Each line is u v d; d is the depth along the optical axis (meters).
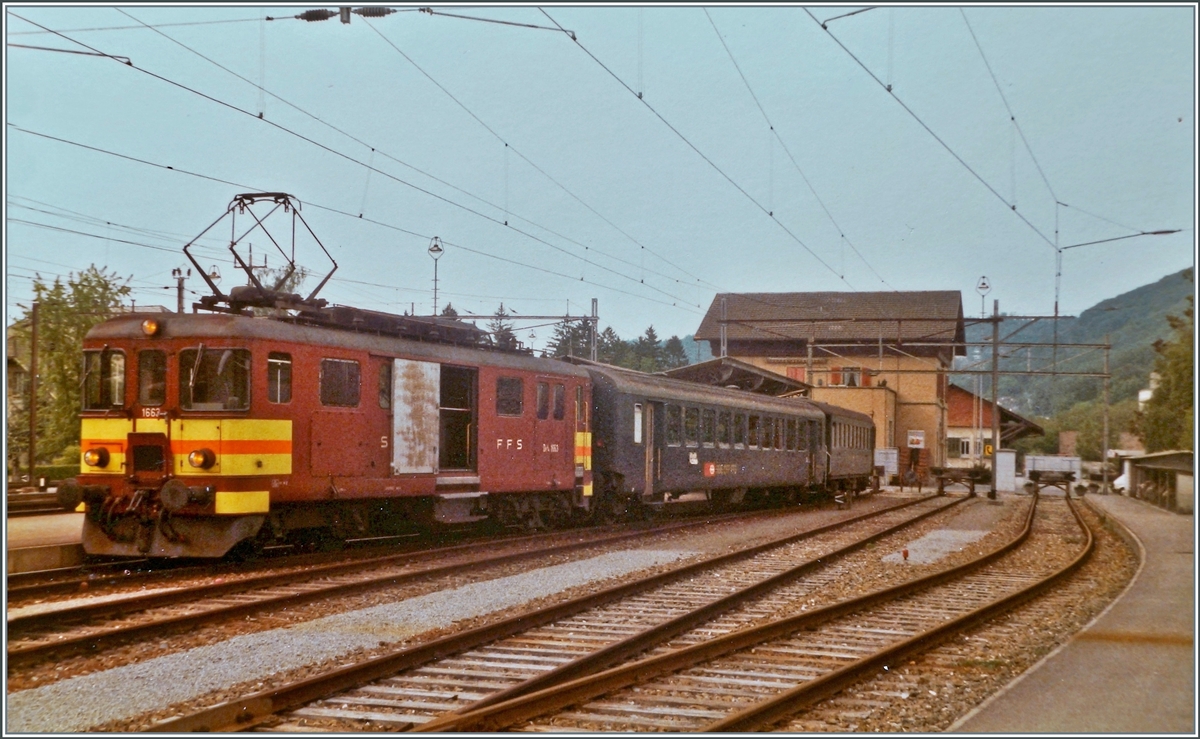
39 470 30.67
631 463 23.31
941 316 68.38
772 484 31.52
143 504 14.00
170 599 11.75
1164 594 13.15
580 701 7.68
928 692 8.31
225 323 14.16
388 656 8.46
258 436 14.10
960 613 12.48
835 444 37.81
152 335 14.26
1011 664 9.39
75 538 16.03
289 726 7.09
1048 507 37.31
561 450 21.11
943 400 70.88
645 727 7.17
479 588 13.31
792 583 14.59
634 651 9.38
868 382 66.25
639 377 24.64
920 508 34.66
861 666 8.53
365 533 18.94
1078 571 17.08
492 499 19.64
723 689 8.27
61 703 7.62
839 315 70.56
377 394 16.17
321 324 15.52
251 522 14.16
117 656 9.17
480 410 18.59
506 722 7.02
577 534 21.11
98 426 14.45
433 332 17.89
